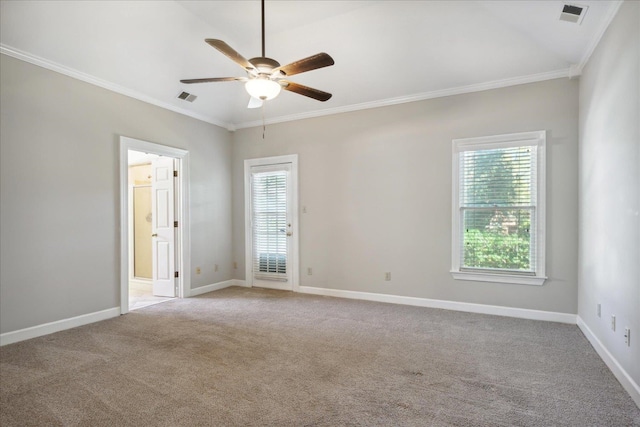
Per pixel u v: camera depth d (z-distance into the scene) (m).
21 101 3.24
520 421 1.94
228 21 3.55
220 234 5.61
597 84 2.95
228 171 5.79
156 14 3.38
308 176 5.17
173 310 4.27
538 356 2.82
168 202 5.05
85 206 3.76
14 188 3.19
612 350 2.55
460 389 2.31
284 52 4.00
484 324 3.64
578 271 3.58
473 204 4.12
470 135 4.10
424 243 4.37
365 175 4.74
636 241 2.15
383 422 1.95
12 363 2.73
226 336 3.33
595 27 2.79
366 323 3.71
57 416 2.01
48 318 3.43
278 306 4.43
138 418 1.99
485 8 3.11
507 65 3.72
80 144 3.71
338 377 2.48
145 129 4.43
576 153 3.61
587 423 1.93
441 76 4.03
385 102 4.58
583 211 3.39
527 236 3.86
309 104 4.95
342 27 3.58
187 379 2.46
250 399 2.19
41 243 3.38
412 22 3.42
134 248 6.43
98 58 3.62
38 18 3.02
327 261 5.04
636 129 2.15
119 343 3.16
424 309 4.24
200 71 4.30
